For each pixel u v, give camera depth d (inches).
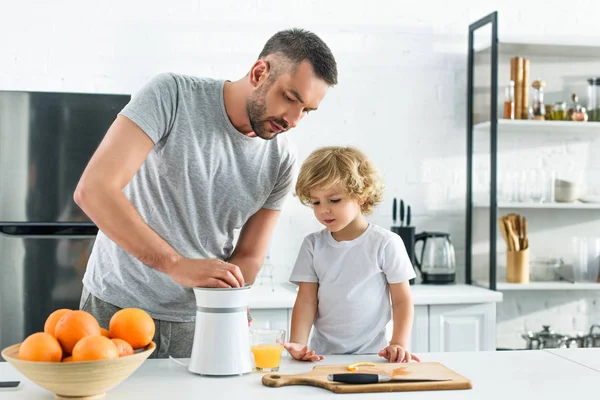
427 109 144.2
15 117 114.4
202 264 58.0
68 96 115.6
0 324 113.2
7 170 114.3
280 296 119.1
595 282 137.2
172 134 65.5
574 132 147.9
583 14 149.4
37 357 46.6
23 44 130.1
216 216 70.3
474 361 63.7
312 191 75.7
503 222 138.6
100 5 132.3
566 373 59.3
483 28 145.6
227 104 66.9
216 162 67.6
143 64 134.0
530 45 136.3
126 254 68.6
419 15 143.9
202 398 50.3
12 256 113.5
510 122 133.1
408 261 77.4
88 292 71.5
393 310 76.3
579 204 136.5
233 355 56.8
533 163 147.1
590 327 147.4
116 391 51.8
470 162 143.3
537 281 140.9
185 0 135.5
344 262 77.3
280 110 63.1
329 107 140.9
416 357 64.3
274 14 138.9
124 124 62.1
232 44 137.4
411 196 143.6
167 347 70.5
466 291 128.6
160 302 69.4
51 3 130.8
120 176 59.9
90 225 115.7
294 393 52.0
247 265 73.9
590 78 144.3
